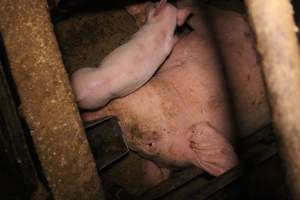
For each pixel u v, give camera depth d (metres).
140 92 2.08
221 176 1.92
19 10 1.35
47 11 1.43
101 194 1.67
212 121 2.12
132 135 2.06
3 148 1.46
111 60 1.98
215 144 2.05
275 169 2.09
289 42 0.91
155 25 2.11
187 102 2.10
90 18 2.44
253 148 2.11
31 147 1.47
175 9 2.20
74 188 1.58
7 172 1.53
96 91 1.90
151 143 2.07
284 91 0.93
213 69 2.17
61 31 2.34
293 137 0.96
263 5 0.90
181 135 2.06
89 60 2.37
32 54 1.39
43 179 1.52
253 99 2.21
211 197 1.91
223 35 2.29
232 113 2.16
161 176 2.29
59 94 1.47
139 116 2.04
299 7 2.53
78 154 1.56
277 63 0.92
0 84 1.34
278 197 2.02
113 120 2.02
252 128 2.25
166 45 2.10
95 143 1.94
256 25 0.93
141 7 2.51
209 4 2.68
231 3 2.81
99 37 2.44
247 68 2.21
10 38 1.34
